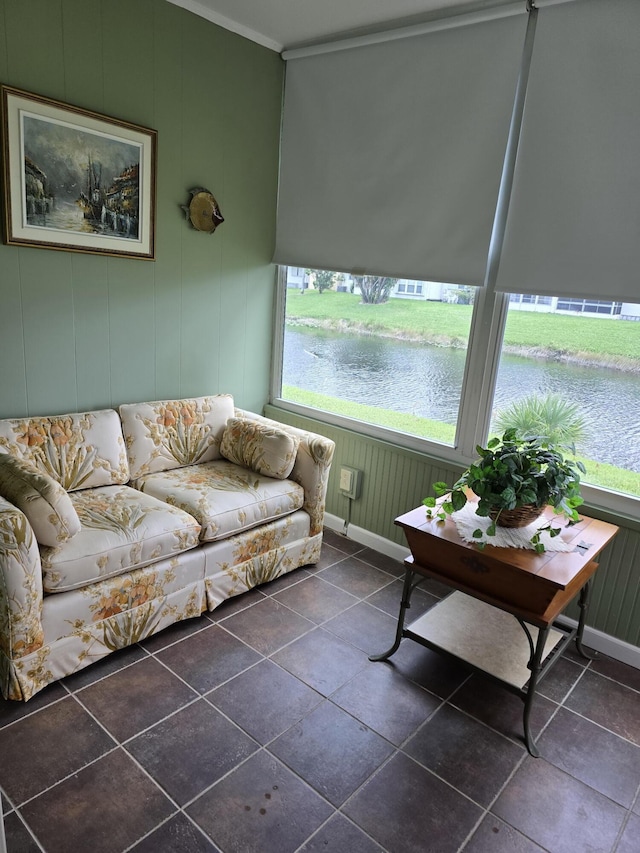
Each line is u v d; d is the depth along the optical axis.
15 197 2.29
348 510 3.32
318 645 2.34
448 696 2.12
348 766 1.77
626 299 2.20
